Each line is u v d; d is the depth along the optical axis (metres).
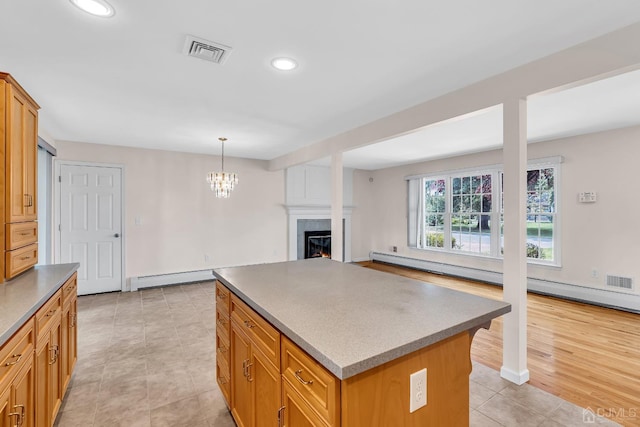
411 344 1.01
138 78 2.41
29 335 1.43
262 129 3.85
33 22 1.68
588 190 4.23
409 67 2.23
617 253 3.99
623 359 2.64
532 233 4.84
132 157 4.92
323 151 4.39
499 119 3.45
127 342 3.04
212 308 4.07
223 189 4.62
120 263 4.84
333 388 0.92
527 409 1.99
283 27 1.76
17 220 1.96
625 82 2.49
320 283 1.83
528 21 1.69
